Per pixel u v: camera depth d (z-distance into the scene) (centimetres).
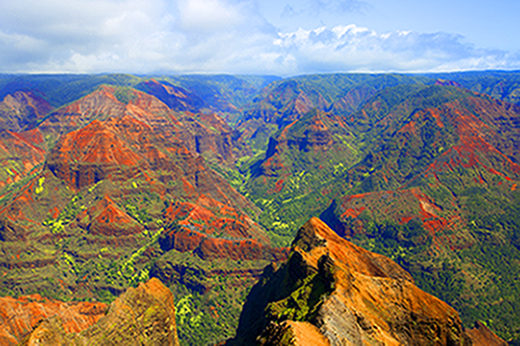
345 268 9681
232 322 16188
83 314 13675
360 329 7869
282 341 6831
